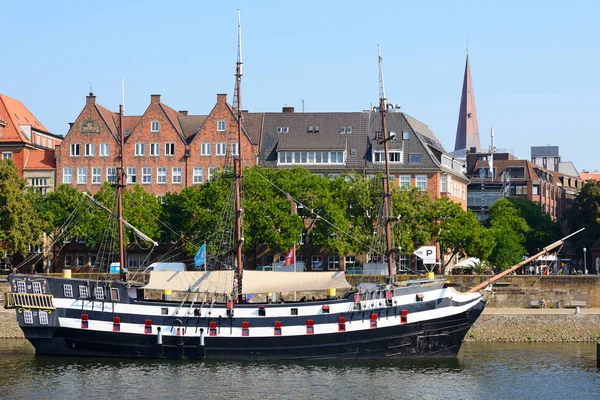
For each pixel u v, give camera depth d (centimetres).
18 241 12106
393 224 10900
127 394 7438
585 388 7688
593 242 16412
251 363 8738
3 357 8969
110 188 12738
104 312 8869
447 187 14962
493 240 12900
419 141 14625
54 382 7838
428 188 14450
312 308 8850
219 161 14262
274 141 14788
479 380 7988
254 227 12231
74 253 13938
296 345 8844
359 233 12162
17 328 10625
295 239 12200
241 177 9825
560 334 10394
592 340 10325
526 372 8344
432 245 13688
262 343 8850
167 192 13450
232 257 10569
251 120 15050
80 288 8881
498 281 11481
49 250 13825
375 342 8856
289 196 12444
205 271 9181
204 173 14262
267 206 12175
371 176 13500
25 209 12388
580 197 16875
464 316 9044
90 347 8925
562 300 11369
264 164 14550
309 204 12494
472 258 12688
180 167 14325
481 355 9269
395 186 12700
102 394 7431
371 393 7525
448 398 7381
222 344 8875
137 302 8888
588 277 11325
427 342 8956
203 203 12556
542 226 17800
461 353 9406
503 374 8250
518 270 14625
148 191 14325
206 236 12000
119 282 8925
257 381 7931
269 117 15075
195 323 8888
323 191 12556
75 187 14425
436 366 8631
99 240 12581
